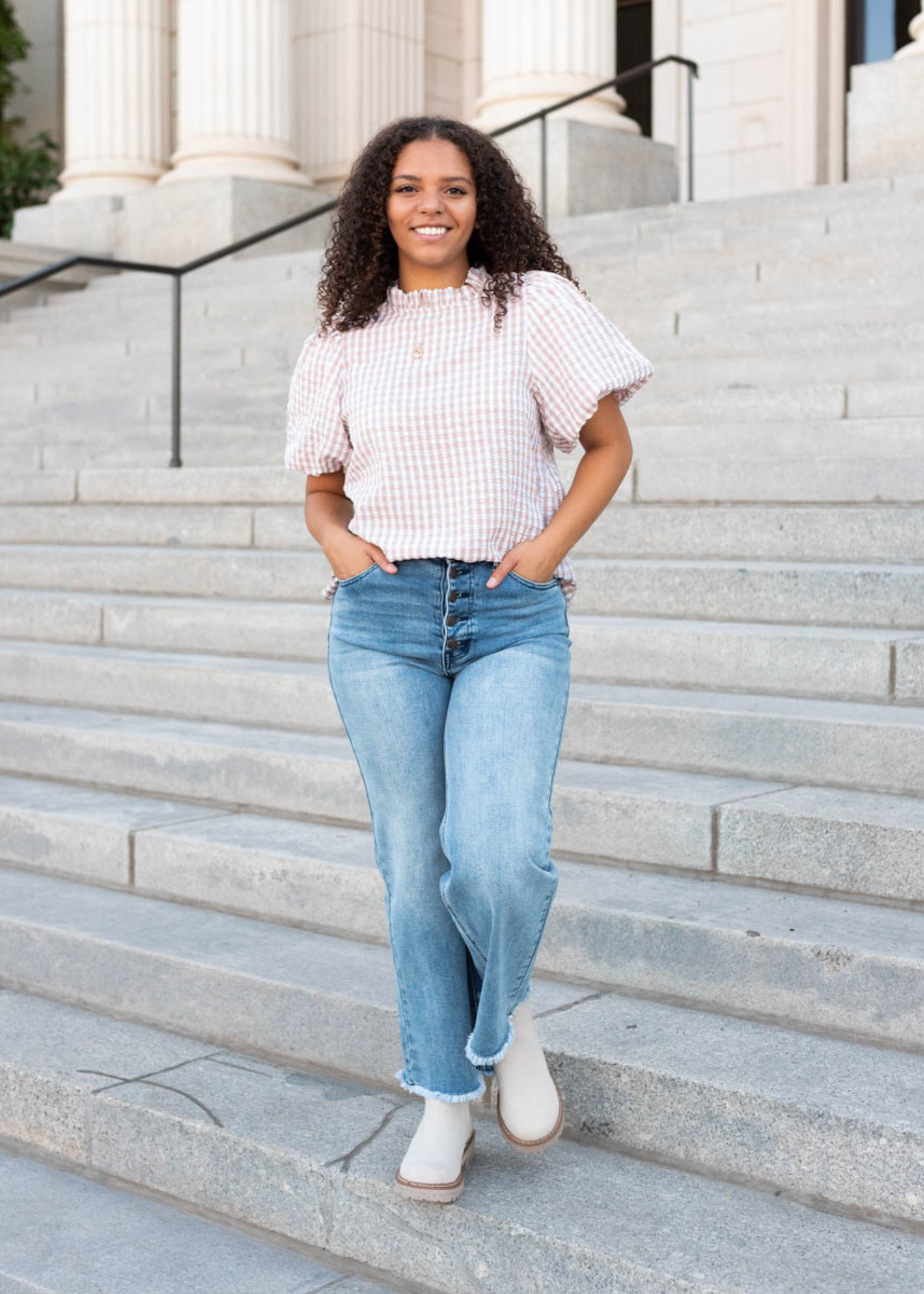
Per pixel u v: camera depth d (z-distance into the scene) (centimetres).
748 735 367
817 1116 254
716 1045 284
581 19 1127
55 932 365
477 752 236
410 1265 264
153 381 917
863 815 321
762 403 602
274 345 912
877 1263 237
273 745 422
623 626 425
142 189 1278
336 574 252
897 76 930
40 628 560
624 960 313
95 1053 331
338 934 357
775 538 477
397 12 1370
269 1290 267
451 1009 254
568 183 1091
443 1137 258
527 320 242
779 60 1334
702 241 880
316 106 1362
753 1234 246
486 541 240
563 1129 283
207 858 381
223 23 1255
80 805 429
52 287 1234
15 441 919
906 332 650
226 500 629
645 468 546
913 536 451
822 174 1329
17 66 1758
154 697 485
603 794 351
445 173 242
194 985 338
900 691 379
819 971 288
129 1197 304
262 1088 311
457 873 234
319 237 1283
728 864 334
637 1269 236
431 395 240
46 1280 269
